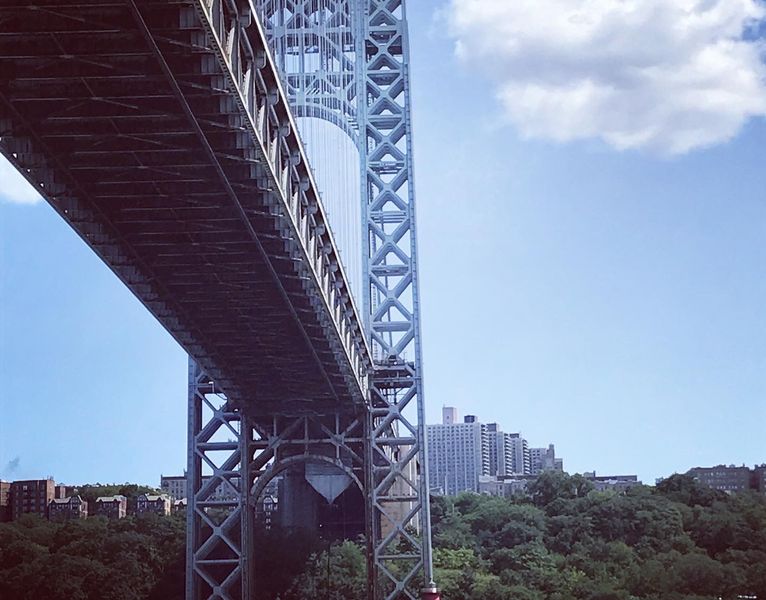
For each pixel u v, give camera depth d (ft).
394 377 384.47
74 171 224.94
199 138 211.20
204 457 374.84
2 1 174.09
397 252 390.01
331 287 307.78
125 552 434.71
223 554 399.65
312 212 265.95
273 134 230.68
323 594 399.44
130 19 179.83
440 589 414.00
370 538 374.84
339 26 399.44
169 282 281.33
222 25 185.88
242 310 301.43
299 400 368.27
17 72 191.72
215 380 349.41
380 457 386.73
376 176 393.29
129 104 201.05
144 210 241.76
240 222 248.93
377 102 396.37
